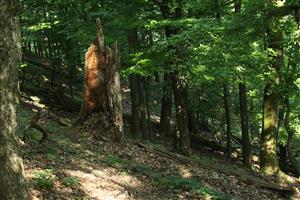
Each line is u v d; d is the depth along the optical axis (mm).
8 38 6707
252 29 16953
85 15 19531
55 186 10492
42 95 25281
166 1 18031
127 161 14875
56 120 17188
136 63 17406
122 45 20312
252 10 16344
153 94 26766
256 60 17016
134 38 19703
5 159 6734
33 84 26734
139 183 13086
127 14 18109
